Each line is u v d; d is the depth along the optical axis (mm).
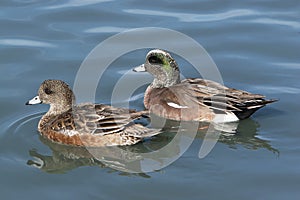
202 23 20328
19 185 12078
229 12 21188
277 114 15133
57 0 22031
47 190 11859
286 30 19797
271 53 18516
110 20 20531
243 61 18078
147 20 20547
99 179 12242
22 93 16094
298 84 16688
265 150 13367
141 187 11852
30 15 20672
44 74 17172
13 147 13703
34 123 14805
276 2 21922
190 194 11594
